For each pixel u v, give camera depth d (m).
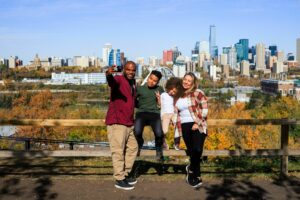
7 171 7.53
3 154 6.96
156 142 7.04
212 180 6.86
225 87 145.00
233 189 6.37
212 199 5.91
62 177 7.07
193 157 6.47
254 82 174.00
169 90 6.76
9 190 6.31
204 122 6.41
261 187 6.46
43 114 40.47
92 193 6.19
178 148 7.05
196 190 6.32
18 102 44.06
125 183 6.36
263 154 7.09
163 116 6.78
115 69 6.32
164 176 7.12
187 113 6.46
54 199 5.92
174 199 5.93
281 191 6.27
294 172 7.39
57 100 46.62
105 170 7.64
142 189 6.39
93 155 6.97
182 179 6.92
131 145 6.62
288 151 7.11
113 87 6.38
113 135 6.40
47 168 7.81
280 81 122.56
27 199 5.91
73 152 6.97
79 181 6.82
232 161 8.71
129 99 6.43
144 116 6.98
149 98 7.00
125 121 6.40
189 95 6.45
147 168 7.69
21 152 6.96
